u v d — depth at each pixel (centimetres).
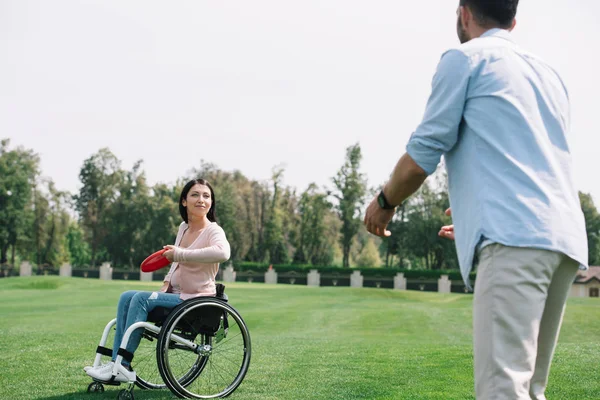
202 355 423
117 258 6488
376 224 248
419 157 225
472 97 221
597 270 5075
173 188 6500
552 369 510
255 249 6381
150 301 407
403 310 1823
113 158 6575
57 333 817
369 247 7312
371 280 5350
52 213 6306
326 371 510
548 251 205
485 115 218
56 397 399
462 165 224
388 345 764
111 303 2012
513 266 205
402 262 6169
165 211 6328
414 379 472
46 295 2369
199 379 478
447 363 556
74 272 5562
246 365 430
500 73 221
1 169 6041
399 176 231
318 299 2505
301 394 415
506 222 208
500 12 235
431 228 5678
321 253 6366
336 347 714
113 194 6525
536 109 221
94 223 6519
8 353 597
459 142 227
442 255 5766
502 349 208
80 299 2183
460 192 224
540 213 207
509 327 207
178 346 414
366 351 662
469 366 537
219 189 6284
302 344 771
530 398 223
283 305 2122
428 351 660
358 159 6184
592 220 6222
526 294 206
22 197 6109
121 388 444
